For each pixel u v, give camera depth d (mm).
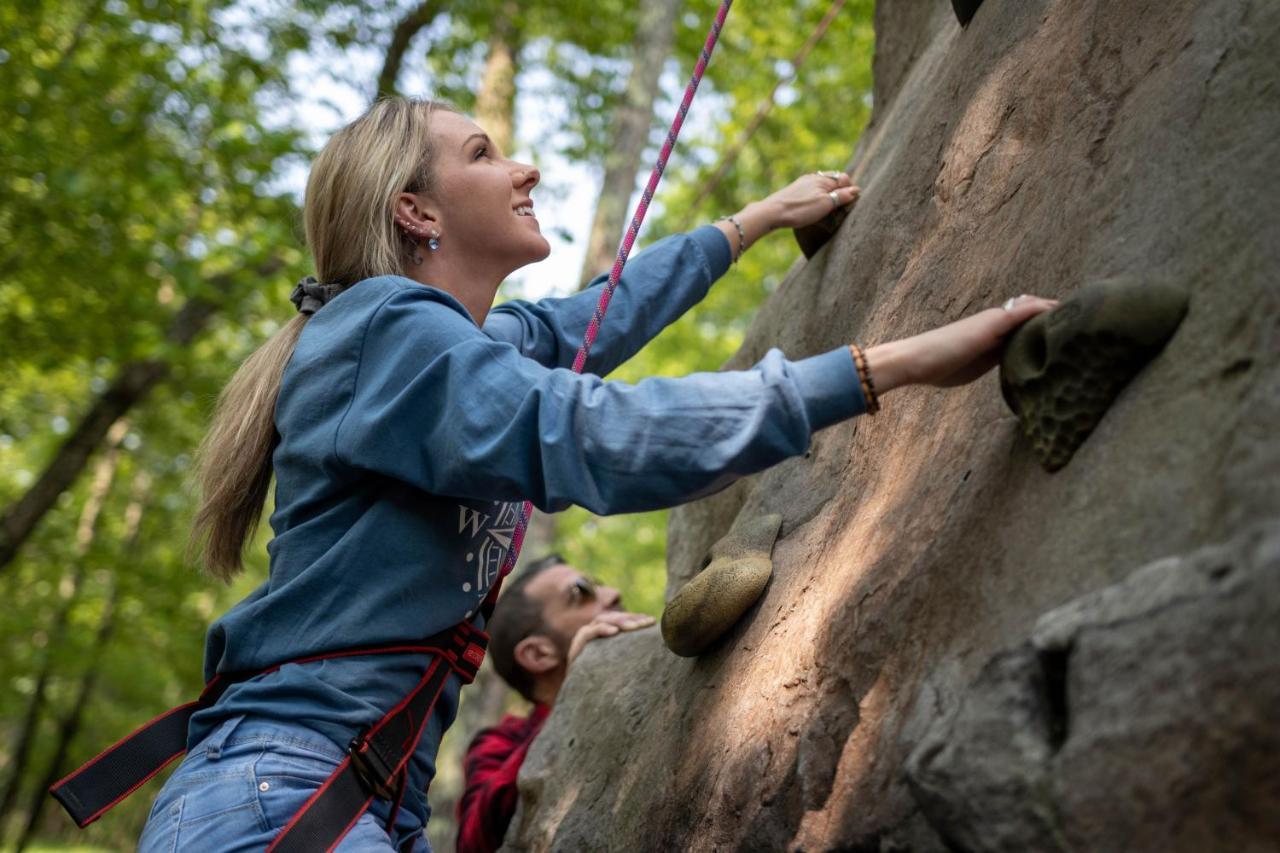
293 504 1734
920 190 2186
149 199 7719
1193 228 1329
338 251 1890
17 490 14070
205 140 7574
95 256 7441
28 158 7031
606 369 2268
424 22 8156
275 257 7922
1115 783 1041
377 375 1658
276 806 1569
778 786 1619
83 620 11617
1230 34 1460
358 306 1730
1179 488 1141
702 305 10992
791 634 1787
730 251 2391
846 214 2510
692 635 2018
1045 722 1164
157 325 8070
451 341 1607
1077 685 1104
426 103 1971
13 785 12688
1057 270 1585
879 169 2564
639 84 6719
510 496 1574
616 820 2145
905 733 1328
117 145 7387
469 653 1762
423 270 1912
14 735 15320
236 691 1672
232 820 1563
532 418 1502
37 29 7250
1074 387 1329
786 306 2654
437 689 1708
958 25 2566
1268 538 987
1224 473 1090
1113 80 1713
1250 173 1286
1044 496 1342
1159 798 1008
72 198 6984
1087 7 1869
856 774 1443
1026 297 1452
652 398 1461
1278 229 1199
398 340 1653
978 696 1228
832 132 9531
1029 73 1951
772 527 2109
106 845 18453
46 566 10648
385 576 1676
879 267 2221
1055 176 1738
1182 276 1306
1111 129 1652
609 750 2363
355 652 1661
